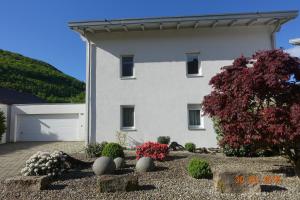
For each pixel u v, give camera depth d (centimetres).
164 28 1627
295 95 802
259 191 687
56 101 4078
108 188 718
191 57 1655
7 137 2252
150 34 1648
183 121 1595
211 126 1585
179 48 1636
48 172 864
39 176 791
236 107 791
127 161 1120
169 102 1609
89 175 910
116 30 1633
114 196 685
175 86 1617
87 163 1074
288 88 810
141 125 1602
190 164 883
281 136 746
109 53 1645
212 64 1620
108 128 1603
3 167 1137
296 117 717
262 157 1237
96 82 1630
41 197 695
